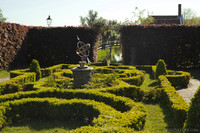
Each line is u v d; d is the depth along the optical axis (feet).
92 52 66.54
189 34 58.54
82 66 29.76
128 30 60.70
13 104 20.29
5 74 47.75
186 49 59.31
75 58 65.82
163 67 38.11
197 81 38.88
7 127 18.89
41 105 21.13
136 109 18.26
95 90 24.77
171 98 21.68
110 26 79.51
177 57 59.98
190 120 13.69
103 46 100.22
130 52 61.36
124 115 16.42
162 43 60.08
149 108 23.38
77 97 23.91
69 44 65.26
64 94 24.31
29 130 18.25
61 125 19.30
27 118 21.24
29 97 24.03
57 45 65.51
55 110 20.68
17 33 58.34
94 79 30.86
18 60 59.36
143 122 17.22
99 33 75.36
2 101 22.38
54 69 48.24
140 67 52.60
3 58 52.06
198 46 58.59
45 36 65.26
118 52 123.54
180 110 18.38
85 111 20.22
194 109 13.51
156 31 59.77
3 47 51.83
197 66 59.31
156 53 60.70
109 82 30.14
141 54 61.11
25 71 41.16
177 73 39.14
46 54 66.18
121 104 20.98
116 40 102.68
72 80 33.37
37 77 40.73
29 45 65.82
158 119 19.84
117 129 13.44
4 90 28.25
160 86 30.45
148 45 60.59
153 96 26.21
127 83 29.60
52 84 29.07
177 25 58.95
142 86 34.91
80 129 13.79
